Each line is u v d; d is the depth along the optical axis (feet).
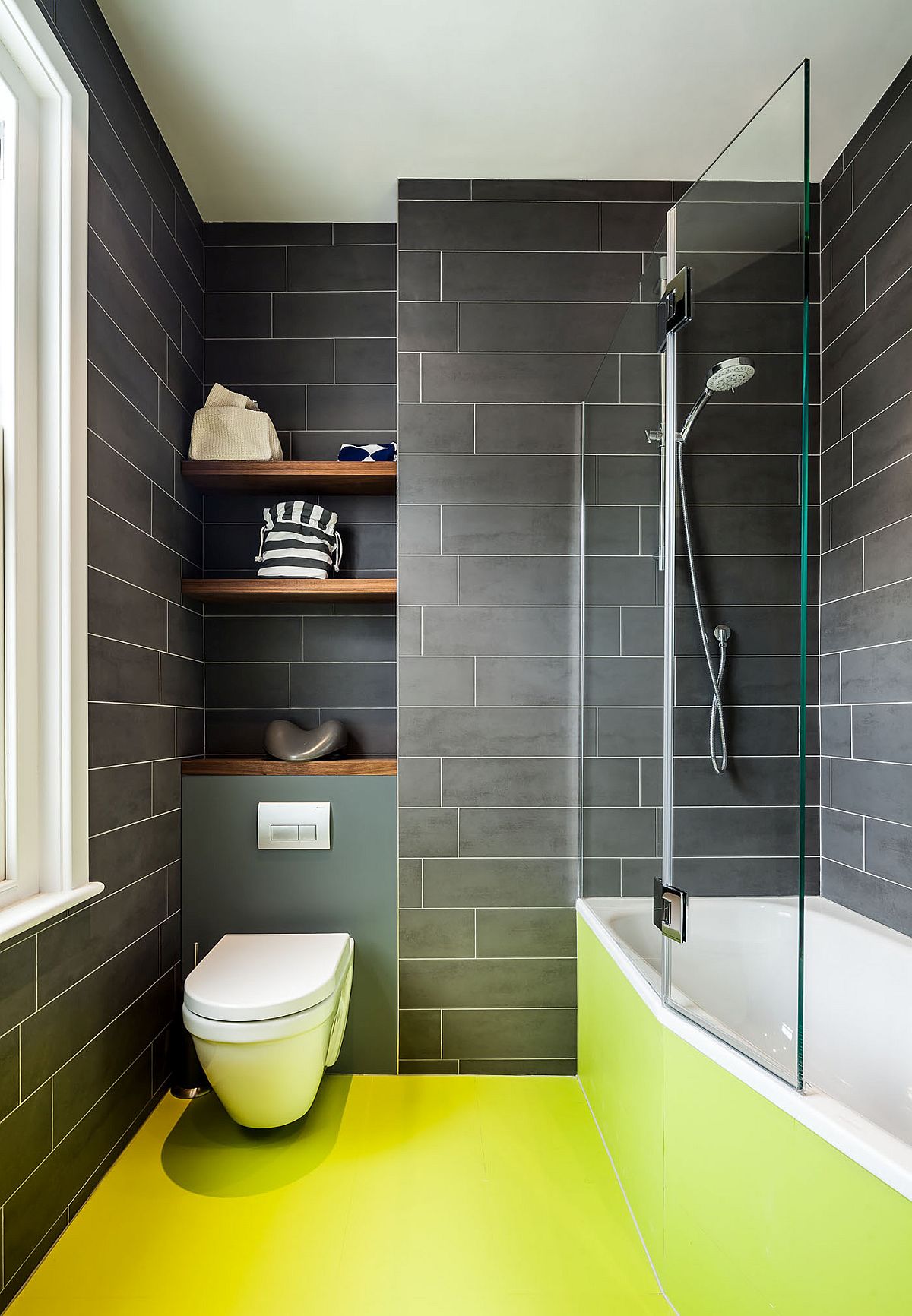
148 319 6.59
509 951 7.41
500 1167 5.87
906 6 5.61
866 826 6.69
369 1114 6.62
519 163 7.36
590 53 6.06
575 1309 4.54
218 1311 4.48
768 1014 3.89
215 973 6.07
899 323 6.27
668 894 4.80
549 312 7.55
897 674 6.27
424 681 7.43
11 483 4.65
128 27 5.76
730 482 4.42
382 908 7.40
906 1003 5.60
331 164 7.35
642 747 5.42
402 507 7.47
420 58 6.08
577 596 7.50
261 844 7.34
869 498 6.72
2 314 4.66
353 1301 4.58
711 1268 4.13
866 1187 3.11
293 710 8.21
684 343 4.84
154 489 6.73
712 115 6.75
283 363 8.28
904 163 6.17
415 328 7.52
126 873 6.06
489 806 7.42
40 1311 4.45
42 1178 4.77
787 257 4.14
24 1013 4.54
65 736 4.94
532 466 7.50
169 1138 6.21
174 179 7.26
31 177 4.83
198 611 8.01
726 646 4.39
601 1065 6.33
